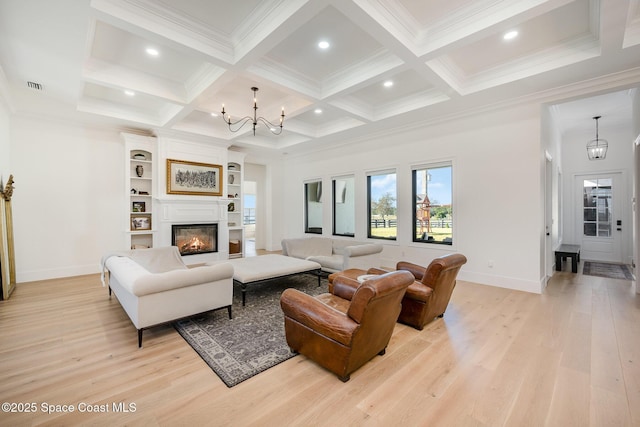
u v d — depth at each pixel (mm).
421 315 2787
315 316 2074
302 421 1611
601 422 1590
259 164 8555
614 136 6324
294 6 2326
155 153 5676
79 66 3230
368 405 1743
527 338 2621
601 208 6508
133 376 2041
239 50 2982
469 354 2348
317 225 7645
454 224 4844
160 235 5609
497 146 4359
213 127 5977
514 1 2381
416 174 5504
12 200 4449
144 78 3801
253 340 2588
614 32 2578
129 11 2453
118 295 3115
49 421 1604
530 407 1720
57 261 4848
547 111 4500
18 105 4297
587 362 2205
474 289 4211
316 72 3711
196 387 1920
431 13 2645
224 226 6523
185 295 2705
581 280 4707
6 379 1994
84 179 5102
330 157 6969
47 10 2328
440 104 4312
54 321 2992
